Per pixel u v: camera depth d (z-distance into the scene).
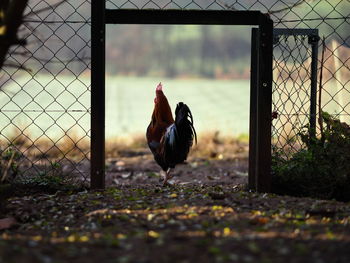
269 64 7.86
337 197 8.12
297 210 6.79
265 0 23.95
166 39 96.12
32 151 16.06
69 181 8.73
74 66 59.81
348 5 17.02
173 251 5.04
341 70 11.21
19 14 5.69
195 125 28.17
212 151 18.64
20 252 4.89
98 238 5.60
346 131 8.45
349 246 5.14
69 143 16.97
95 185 8.16
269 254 4.93
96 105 8.02
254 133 8.29
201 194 7.81
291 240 5.38
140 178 14.06
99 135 8.07
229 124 28.62
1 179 7.27
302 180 8.21
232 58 96.00
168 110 10.43
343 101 10.91
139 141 21.25
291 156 9.09
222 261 4.73
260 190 8.04
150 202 7.29
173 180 13.42
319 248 5.09
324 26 17.34
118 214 6.60
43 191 8.33
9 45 5.87
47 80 54.66
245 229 5.86
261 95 7.90
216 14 7.87
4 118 27.55
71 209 7.11
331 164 8.20
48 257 4.86
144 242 5.40
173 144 9.78
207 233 5.63
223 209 6.79
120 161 16.88
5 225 6.40
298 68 9.83
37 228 6.34
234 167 15.71
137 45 95.38
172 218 6.37
